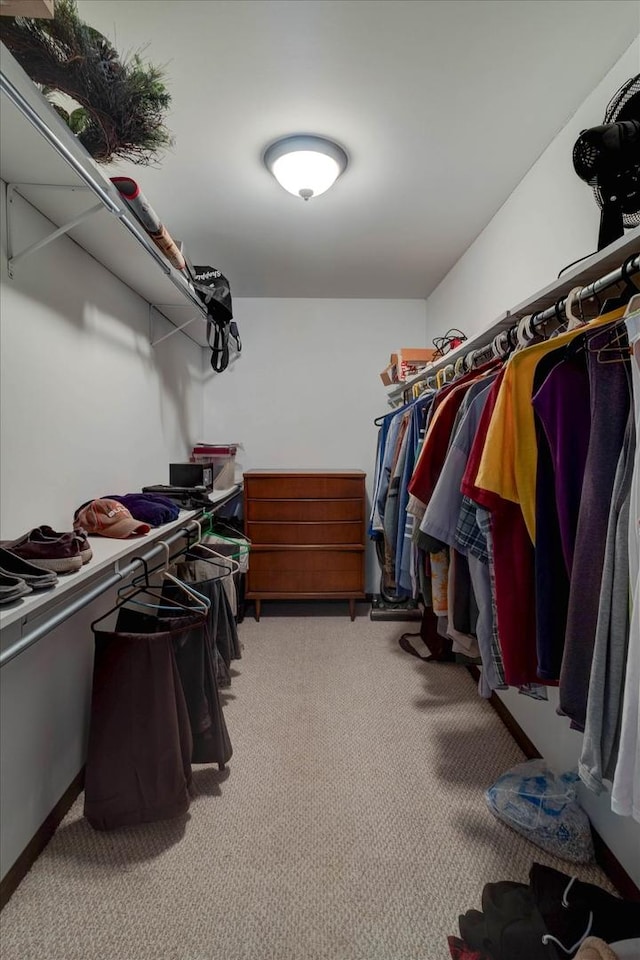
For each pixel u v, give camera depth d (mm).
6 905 1157
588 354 856
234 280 3174
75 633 1534
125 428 2055
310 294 3484
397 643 2768
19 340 1287
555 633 956
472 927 1090
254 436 3607
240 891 1196
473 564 1204
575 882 1154
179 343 2924
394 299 3580
